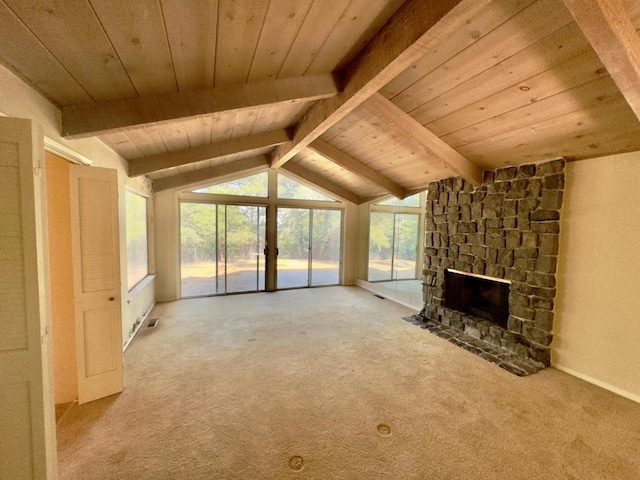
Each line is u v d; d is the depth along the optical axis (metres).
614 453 1.88
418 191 5.12
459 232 4.09
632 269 2.50
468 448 1.91
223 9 1.35
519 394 2.54
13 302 1.34
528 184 3.20
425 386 2.64
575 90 2.03
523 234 3.26
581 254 2.84
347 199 6.99
